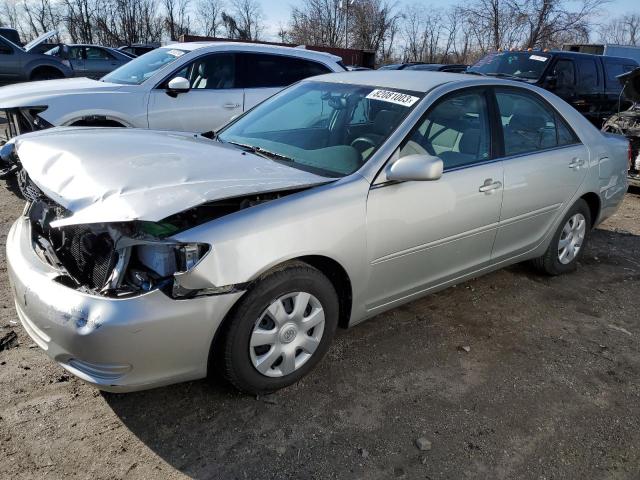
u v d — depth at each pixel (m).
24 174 3.13
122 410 2.62
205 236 2.31
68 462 2.29
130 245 2.27
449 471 2.38
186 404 2.69
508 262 3.95
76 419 2.54
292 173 2.81
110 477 2.23
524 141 3.84
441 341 3.41
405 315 3.71
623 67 11.39
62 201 2.35
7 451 2.32
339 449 2.46
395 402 2.80
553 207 4.07
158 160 2.70
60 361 2.34
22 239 2.77
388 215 2.93
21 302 2.48
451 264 3.44
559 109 4.20
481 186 3.41
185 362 2.38
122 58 17.88
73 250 2.49
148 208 2.17
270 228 2.47
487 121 3.58
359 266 2.87
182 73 6.42
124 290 2.26
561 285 4.36
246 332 2.51
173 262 2.28
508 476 2.37
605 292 4.28
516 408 2.81
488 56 11.51
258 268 2.42
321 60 7.40
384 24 39.25
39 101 5.63
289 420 2.62
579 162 4.19
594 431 2.68
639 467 2.47
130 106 6.06
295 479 2.28
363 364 3.11
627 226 6.14
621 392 3.00
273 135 3.53
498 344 3.42
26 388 2.71
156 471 2.28
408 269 3.17
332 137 3.30
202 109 6.50
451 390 2.92
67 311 2.22
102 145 2.92
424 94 3.29
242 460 2.37
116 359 2.21
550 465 2.45
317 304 2.76
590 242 5.47
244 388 2.64
